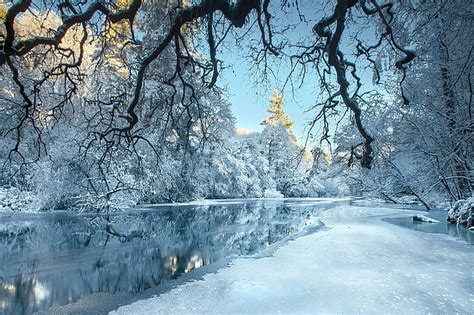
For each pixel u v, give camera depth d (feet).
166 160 72.08
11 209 55.72
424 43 30.12
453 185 48.21
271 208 80.02
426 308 12.64
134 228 41.86
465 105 34.96
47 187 55.62
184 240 33.73
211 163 106.01
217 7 19.49
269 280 16.61
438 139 40.01
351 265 19.08
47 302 15.96
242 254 26.09
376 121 44.75
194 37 25.64
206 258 25.11
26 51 18.93
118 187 59.57
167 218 53.31
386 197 72.90
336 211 58.95
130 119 24.50
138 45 26.91
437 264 19.03
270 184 153.38
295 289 15.08
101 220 47.65
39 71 38.73
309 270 18.29
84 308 14.98
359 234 29.58
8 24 17.03
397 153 50.08
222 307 13.43
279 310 12.80
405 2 25.48
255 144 158.10
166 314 13.23
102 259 24.95
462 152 38.63
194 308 13.62
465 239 27.37
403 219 44.73
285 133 144.87
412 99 39.32
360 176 73.97
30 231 37.73
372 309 12.60
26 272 21.42
